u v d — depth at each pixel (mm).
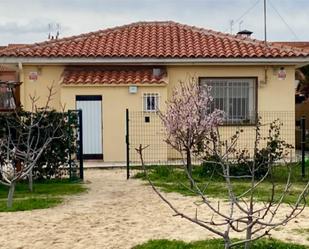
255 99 21953
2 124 15164
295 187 14500
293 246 8164
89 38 23844
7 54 21234
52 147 16047
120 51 22047
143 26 25812
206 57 21469
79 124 16406
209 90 19547
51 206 11789
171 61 21562
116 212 11078
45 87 21719
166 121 16531
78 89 21156
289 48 22391
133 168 19219
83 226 9805
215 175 15867
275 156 16344
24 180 15648
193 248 8086
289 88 22062
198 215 10617
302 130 16922
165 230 9406
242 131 18953
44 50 21844
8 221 10281
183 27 25672
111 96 21234
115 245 8461
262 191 13656
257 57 21484
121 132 21297
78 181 16141
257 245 8078
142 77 21406
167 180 16078
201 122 15852
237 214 10555
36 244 8609
